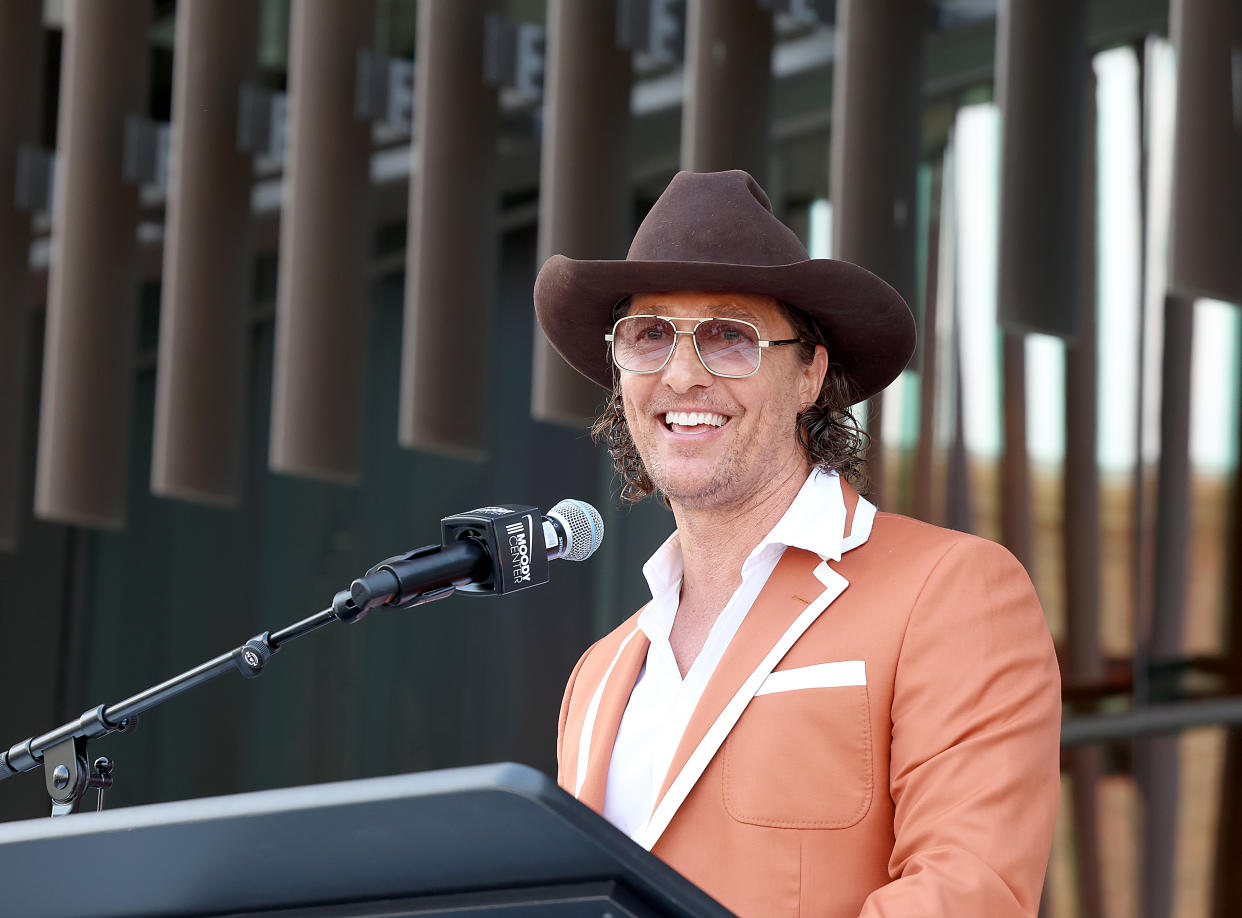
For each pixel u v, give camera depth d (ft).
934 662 7.54
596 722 8.93
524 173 26.63
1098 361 21.01
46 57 28.07
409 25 25.34
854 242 18.03
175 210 22.40
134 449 29.94
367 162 22.09
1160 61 20.38
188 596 29.94
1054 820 7.12
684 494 8.67
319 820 4.31
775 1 19.47
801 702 7.79
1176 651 20.68
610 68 20.44
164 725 30.07
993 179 21.22
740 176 9.05
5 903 5.02
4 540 24.58
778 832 7.57
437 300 20.71
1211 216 16.24
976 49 20.70
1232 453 20.66
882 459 21.66
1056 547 21.06
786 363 8.81
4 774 8.00
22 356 24.93
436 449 20.63
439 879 4.51
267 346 29.53
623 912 4.32
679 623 9.10
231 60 23.00
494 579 7.43
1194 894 20.71
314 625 7.22
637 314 8.86
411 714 28.86
